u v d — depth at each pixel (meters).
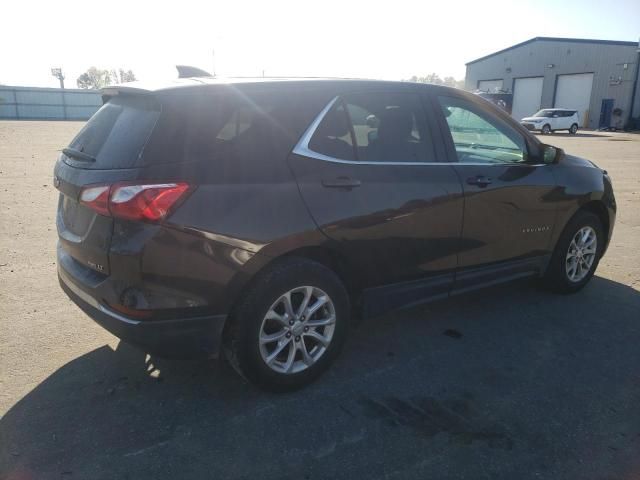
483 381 3.41
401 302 3.66
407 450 2.73
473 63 56.34
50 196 8.96
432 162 3.68
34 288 4.73
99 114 3.29
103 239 2.77
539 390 3.32
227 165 2.85
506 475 2.57
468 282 4.01
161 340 2.78
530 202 4.23
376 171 3.36
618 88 42.69
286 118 3.11
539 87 49.22
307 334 3.23
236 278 2.87
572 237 4.70
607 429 2.94
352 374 3.46
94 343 3.76
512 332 4.13
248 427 2.88
